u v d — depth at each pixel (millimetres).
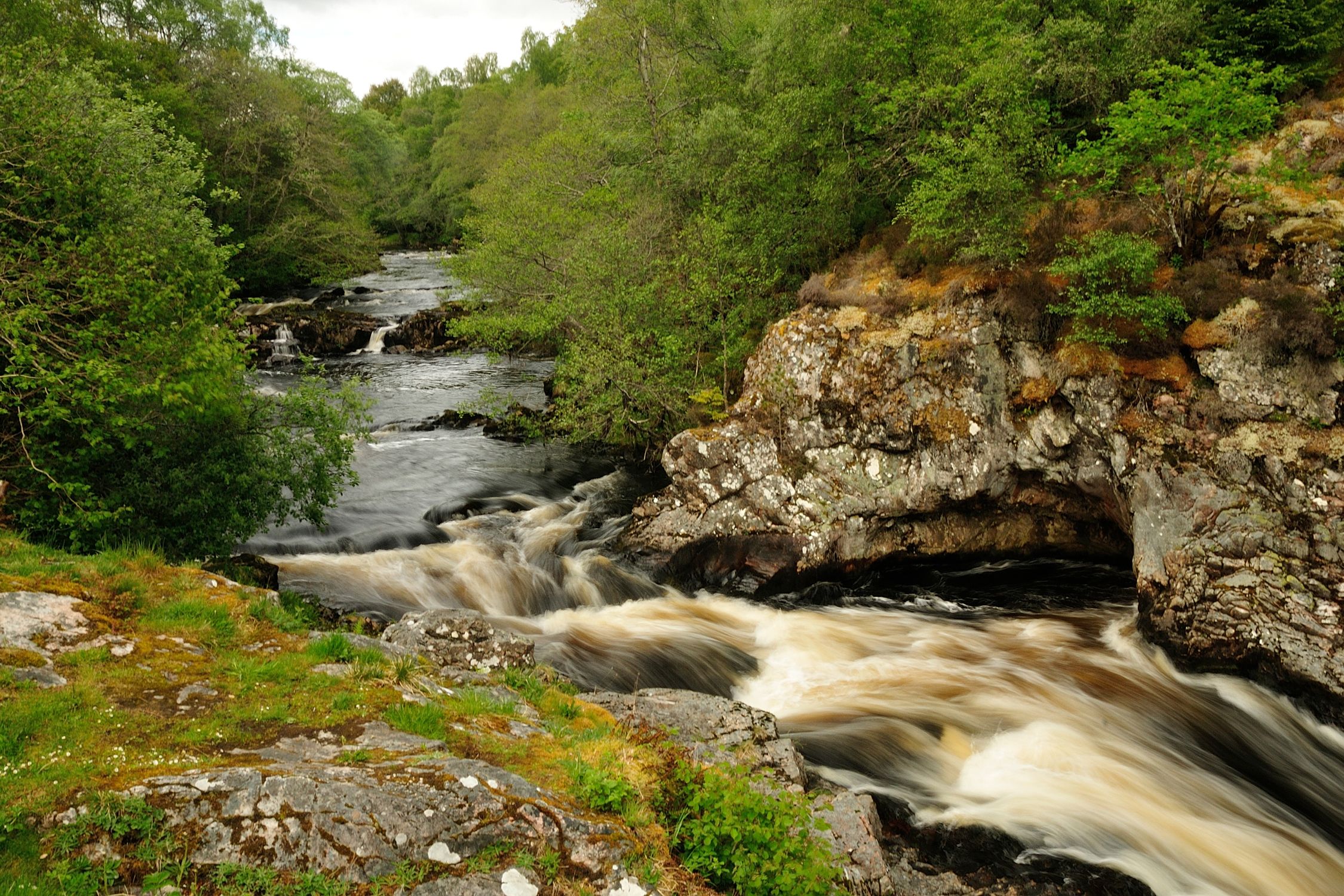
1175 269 15219
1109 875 8312
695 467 17672
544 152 30656
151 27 44312
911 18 20328
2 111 12352
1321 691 11117
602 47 27844
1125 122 14812
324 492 15008
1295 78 18438
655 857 6012
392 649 8938
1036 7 20453
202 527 13109
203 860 5129
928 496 16141
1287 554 12094
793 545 16484
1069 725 11062
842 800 8227
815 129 21828
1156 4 18750
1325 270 14023
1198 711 11578
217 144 45375
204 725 6598
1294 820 9461
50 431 11922
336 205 50938
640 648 13281
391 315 41812
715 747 8812
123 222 13508
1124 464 14008
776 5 27047
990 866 8391
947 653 13289
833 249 21531
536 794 6156
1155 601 13008
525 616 15125
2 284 11500
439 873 5367
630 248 22969
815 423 17016
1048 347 15492
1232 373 13445
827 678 12477
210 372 12641
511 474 22688
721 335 21891
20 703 6430
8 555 8914
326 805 5562
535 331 23203
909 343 16453
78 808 5258
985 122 17812
